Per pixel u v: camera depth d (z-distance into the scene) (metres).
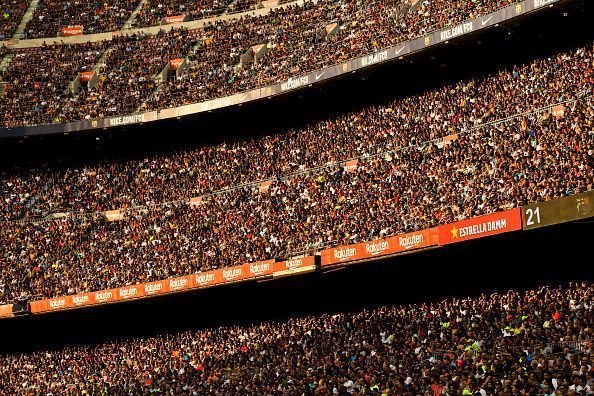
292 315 68.75
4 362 79.75
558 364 39.34
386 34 73.62
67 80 94.50
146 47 95.19
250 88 82.25
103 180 87.25
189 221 77.81
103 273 76.88
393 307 61.06
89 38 100.44
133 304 75.25
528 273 55.56
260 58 86.06
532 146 57.59
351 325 60.06
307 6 88.44
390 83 73.88
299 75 76.31
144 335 76.12
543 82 61.78
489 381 38.66
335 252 62.03
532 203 50.34
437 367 44.56
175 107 83.75
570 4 58.91
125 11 101.81
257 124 82.38
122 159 88.00
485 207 55.03
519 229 50.94
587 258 52.88
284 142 79.69
